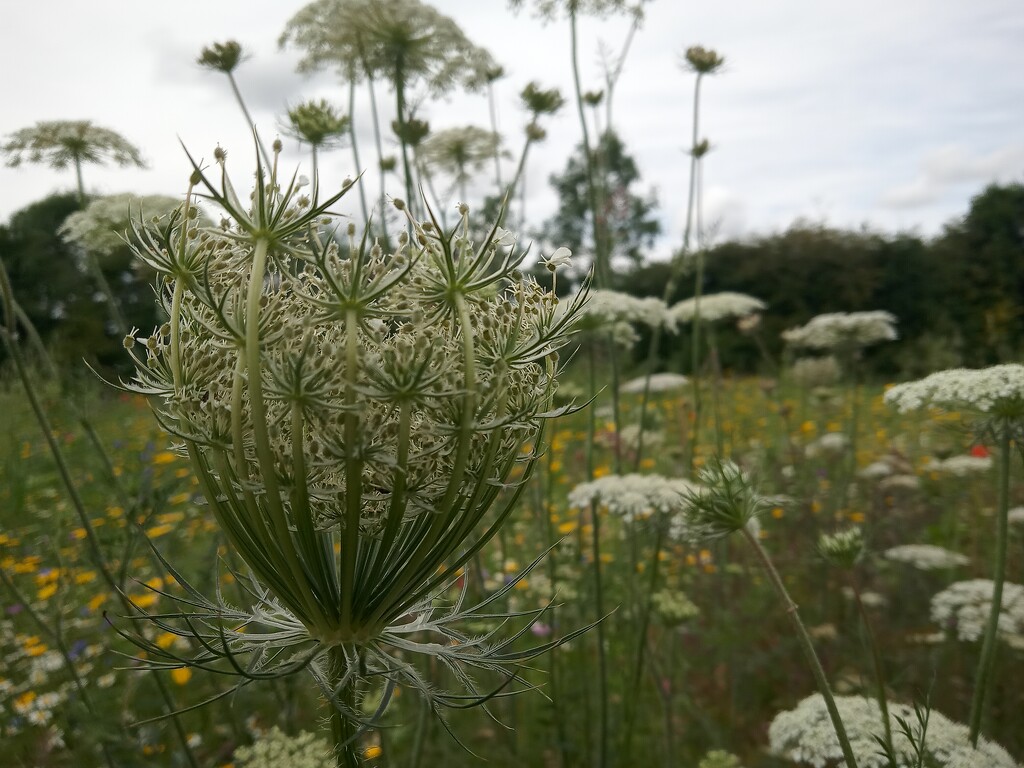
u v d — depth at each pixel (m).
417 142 5.24
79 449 7.80
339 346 1.74
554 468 7.23
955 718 4.77
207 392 1.85
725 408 11.48
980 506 7.59
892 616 6.22
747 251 31.20
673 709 5.28
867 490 7.88
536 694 5.26
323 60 5.54
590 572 5.74
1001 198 28.86
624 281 11.98
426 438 1.84
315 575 1.83
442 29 5.15
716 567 6.56
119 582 3.77
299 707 4.69
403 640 1.98
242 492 1.86
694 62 6.32
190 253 1.88
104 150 5.61
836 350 9.46
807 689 5.34
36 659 4.73
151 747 3.98
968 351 16.72
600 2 6.15
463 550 5.00
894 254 29.47
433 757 4.64
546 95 5.84
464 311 1.80
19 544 6.20
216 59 4.72
